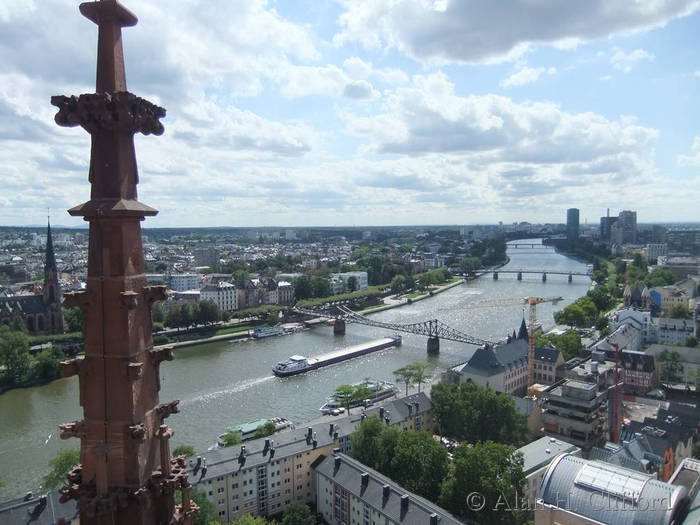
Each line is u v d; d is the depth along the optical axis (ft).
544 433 490.49
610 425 504.84
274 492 386.73
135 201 75.61
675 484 279.28
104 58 73.77
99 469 71.20
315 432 426.92
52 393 652.48
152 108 77.25
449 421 467.93
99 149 73.10
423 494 356.38
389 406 484.33
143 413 74.33
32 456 468.34
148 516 74.38
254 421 536.42
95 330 72.59
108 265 72.38
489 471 326.24
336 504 365.40
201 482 353.31
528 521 331.77
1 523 280.31
